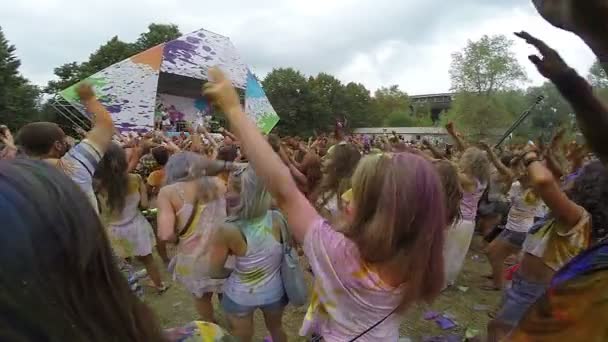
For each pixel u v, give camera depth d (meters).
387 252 1.42
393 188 1.43
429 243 1.46
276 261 2.92
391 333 1.58
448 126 6.16
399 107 92.69
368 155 1.61
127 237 4.65
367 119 78.75
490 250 5.29
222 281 3.52
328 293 1.52
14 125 39.38
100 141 2.50
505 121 51.97
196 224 3.52
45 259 0.57
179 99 30.61
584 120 0.81
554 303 0.63
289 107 62.06
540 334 0.65
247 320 2.94
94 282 0.66
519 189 4.95
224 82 1.53
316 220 1.53
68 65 48.88
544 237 2.50
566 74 0.79
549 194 2.15
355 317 1.51
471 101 54.28
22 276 0.54
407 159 1.53
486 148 5.70
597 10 0.53
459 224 4.20
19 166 0.64
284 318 4.50
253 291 2.86
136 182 4.73
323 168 4.60
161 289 5.05
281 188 1.52
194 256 3.53
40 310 0.56
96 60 48.59
